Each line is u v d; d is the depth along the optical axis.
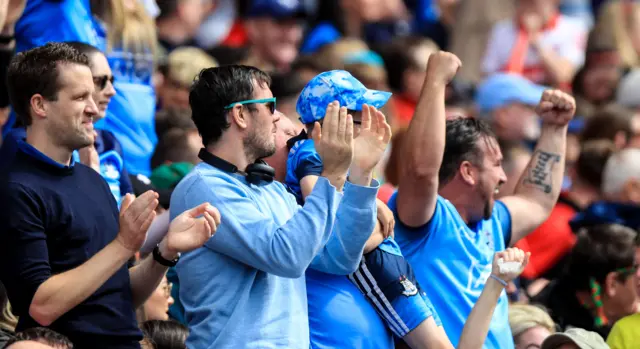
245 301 15.79
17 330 15.77
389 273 17.81
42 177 15.83
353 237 16.53
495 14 39.97
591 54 38.69
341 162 15.95
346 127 15.91
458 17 40.56
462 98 36.91
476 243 20.19
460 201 20.33
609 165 29.48
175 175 22.95
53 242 15.72
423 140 18.73
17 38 22.14
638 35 40.31
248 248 15.55
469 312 19.41
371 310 17.77
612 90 38.31
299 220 15.58
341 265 16.78
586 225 27.88
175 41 33.56
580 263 23.64
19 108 16.11
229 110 16.09
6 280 15.49
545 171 22.08
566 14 42.03
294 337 15.94
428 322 17.94
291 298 16.14
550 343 20.19
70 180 16.12
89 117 16.20
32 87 15.91
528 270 27.44
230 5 36.34
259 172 16.11
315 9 38.09
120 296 16.11
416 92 32.88
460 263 19.58
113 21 23.38
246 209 15.75
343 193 16.48
